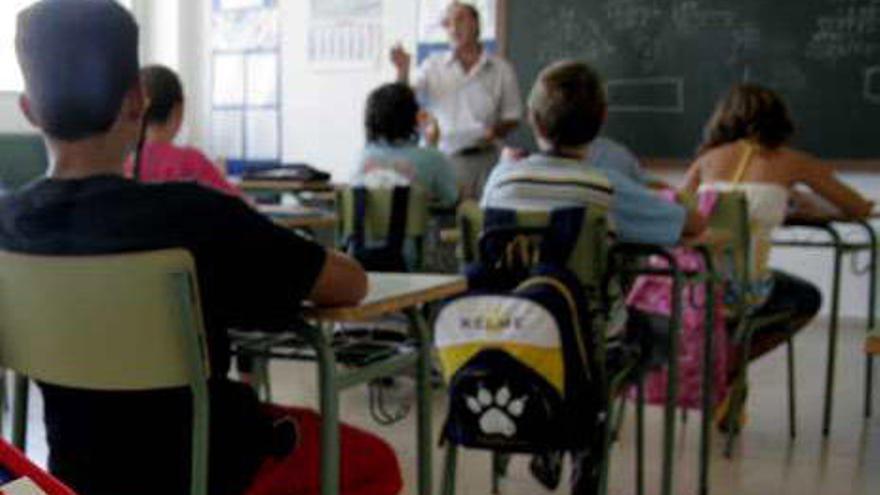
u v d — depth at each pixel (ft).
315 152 22.38
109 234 4.09
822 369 14.21
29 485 2.53
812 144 17.76
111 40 4.17
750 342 10.75
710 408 8.95
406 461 9.58
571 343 6.30
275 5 22.45
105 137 4.27
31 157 14.80
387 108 12.29
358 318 4.57
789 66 17.80
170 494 4.33
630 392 10.53
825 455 10.18
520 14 19.72
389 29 21.27
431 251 12.20
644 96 18.89
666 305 9.35
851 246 11.14
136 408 4.31
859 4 17.24
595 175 7.11
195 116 23.50
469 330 6.36
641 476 8.48
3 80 20.16
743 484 9.23
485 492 8.86
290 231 4.36
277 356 5.16
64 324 4.12
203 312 4.15
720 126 11.08
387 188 11.50
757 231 10.42
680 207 7.38
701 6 18.33
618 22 18.97
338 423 4.72
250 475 4.48
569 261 6.87
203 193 4.19
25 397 5.16
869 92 17.30
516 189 7.14
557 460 7.82
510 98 17.35
